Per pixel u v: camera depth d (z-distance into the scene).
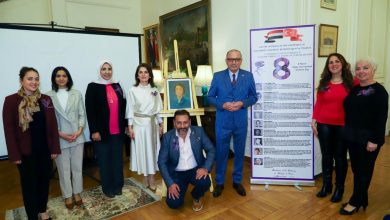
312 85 2.88
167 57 5.49
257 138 3.09
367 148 2.18
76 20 5.41
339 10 3.45
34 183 2.25
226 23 4.11
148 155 2.87
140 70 2.87
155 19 5.75
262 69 2.98
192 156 2.52
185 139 2.50
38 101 2.21
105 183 2.88
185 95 2.98
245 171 3.60
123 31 6.02
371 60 2.17
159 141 2.96
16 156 2.09
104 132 2.74
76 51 3.47
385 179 3.12
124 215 2.54
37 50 3.20
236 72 2.80
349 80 2.45
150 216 2.51
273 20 3.40
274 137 3.04
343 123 2.49
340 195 2.63
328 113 2.57
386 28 4.39
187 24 4.87
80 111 2.66
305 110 2.92
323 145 2.66
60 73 2.50
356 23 3.65
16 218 2.55
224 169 2.93
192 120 4.09
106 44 3.68
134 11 6.14
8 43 3.02
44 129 2.24
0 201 2.93
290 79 2.92
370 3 3.88
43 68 3.26
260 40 2.95
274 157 3.07
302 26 2.84
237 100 2.78
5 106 2.08
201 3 4.48
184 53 5.02
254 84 2.87
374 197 2.70
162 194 2.89
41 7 5.06
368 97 2.15
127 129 3.00
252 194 2.89
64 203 2.80
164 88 2.98
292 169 3.05
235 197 2.83
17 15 4.82
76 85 3.51
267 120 3.04
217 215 2.48
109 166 2.87
